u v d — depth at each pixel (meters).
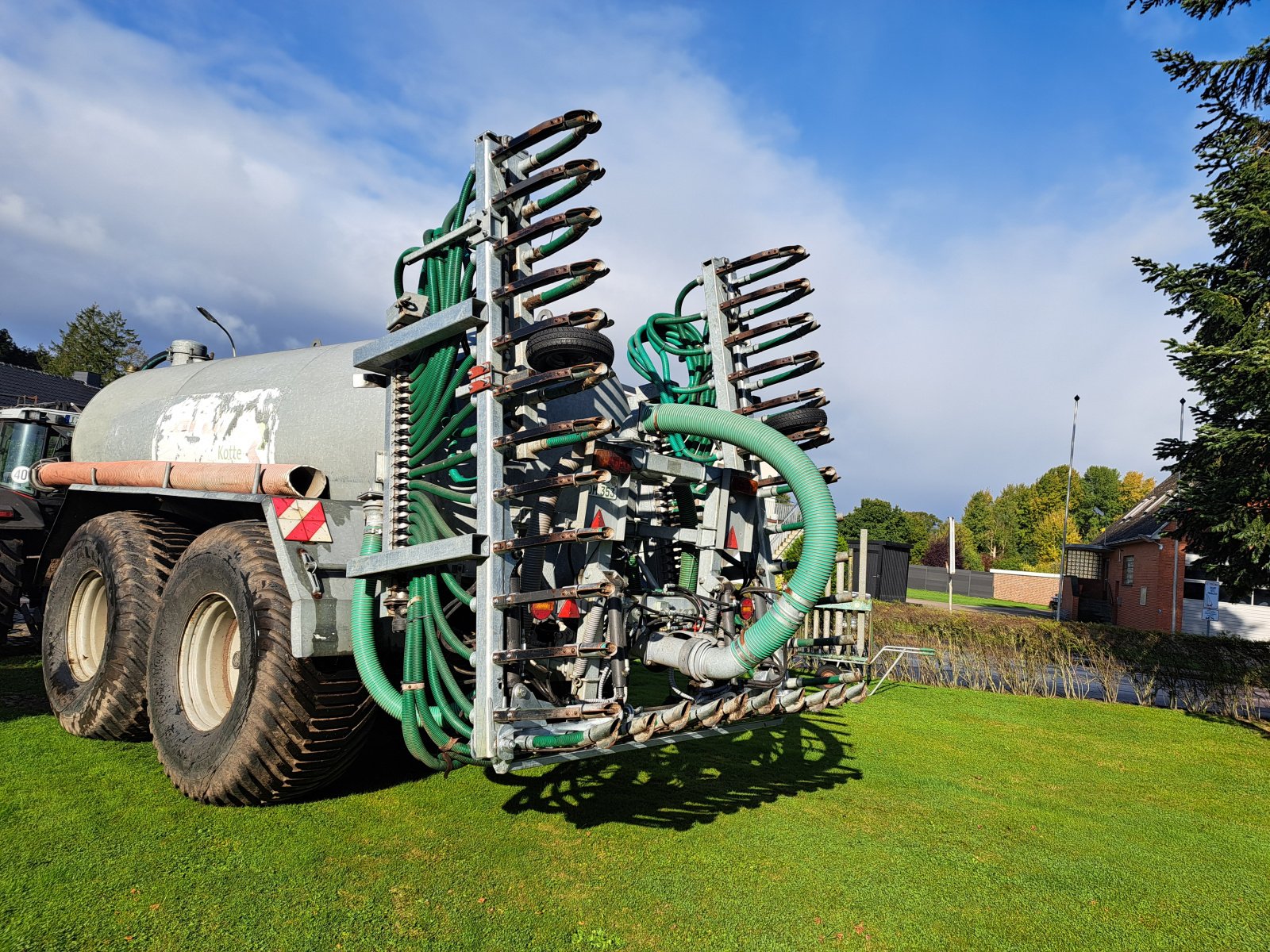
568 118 2.88
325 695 3.31
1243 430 6.89
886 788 4.50
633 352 4.39
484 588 2.87
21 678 6.08
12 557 6.67
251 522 3.83
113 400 5.62
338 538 3.53
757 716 3.53
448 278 3.24
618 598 2.89
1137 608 26.48
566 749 2.80
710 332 4.06
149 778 3.86
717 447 4.11
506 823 3.50
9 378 20.48
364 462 4.18
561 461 3.82
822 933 2.69
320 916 2.58
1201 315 7.66
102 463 4.82
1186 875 3.41
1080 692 8.88
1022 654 8.90
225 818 3.37
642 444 3.66
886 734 6.03
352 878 2.87
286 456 4.43
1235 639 8.13
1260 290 7.34
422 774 4.17
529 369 3.22
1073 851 3.63
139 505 5.24
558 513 3.61
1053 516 77.25
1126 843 3.78
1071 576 31.42
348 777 4.04
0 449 6.85
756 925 2.71
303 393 4.47
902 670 9.95
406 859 3.06
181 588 3.84
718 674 3.05
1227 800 4.69
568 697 3.54
